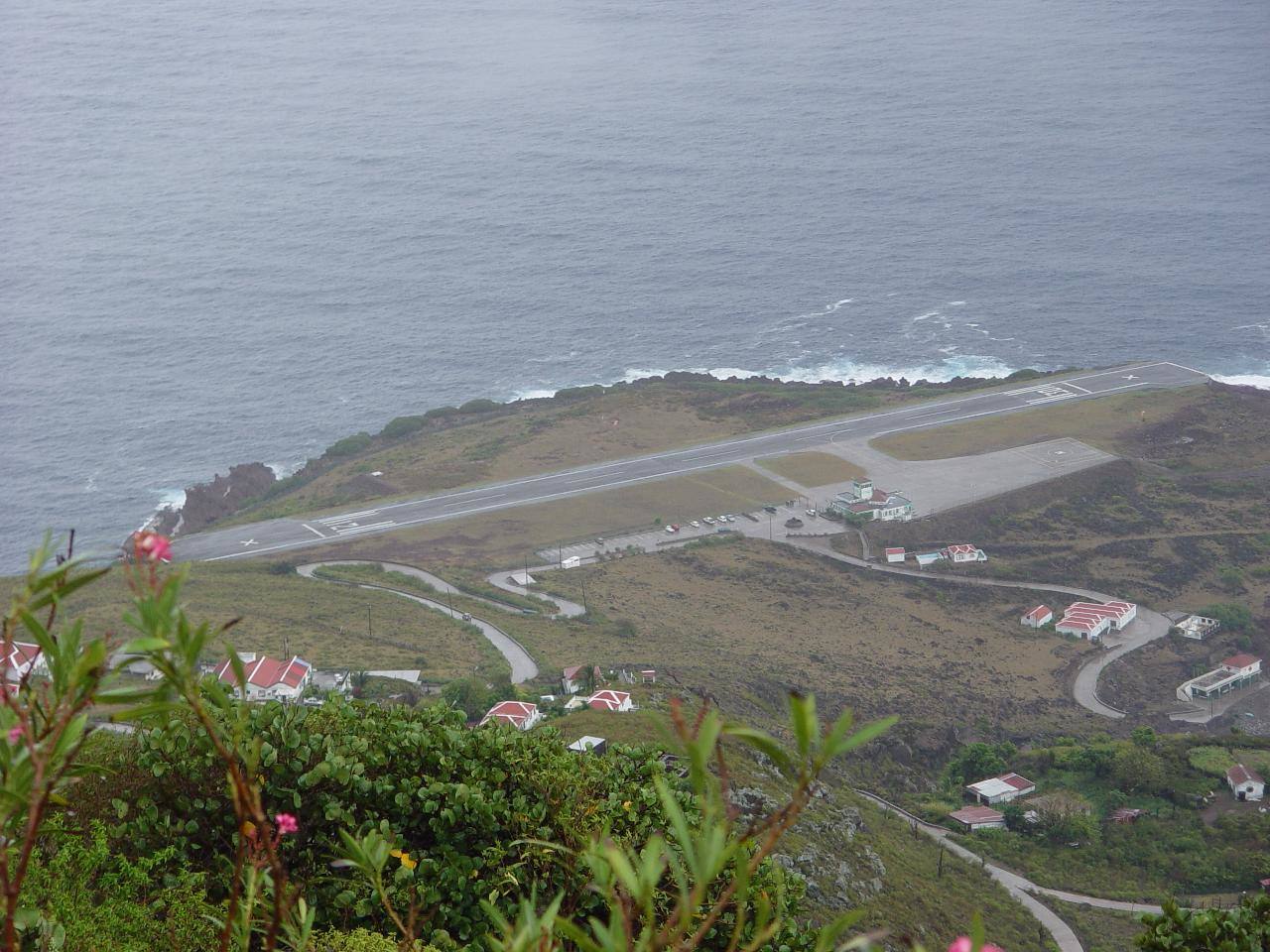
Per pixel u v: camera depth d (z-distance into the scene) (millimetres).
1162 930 11938
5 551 97188
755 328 153000
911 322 153500
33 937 7141
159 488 110188
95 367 137625
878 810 56219
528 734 12664
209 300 161000
